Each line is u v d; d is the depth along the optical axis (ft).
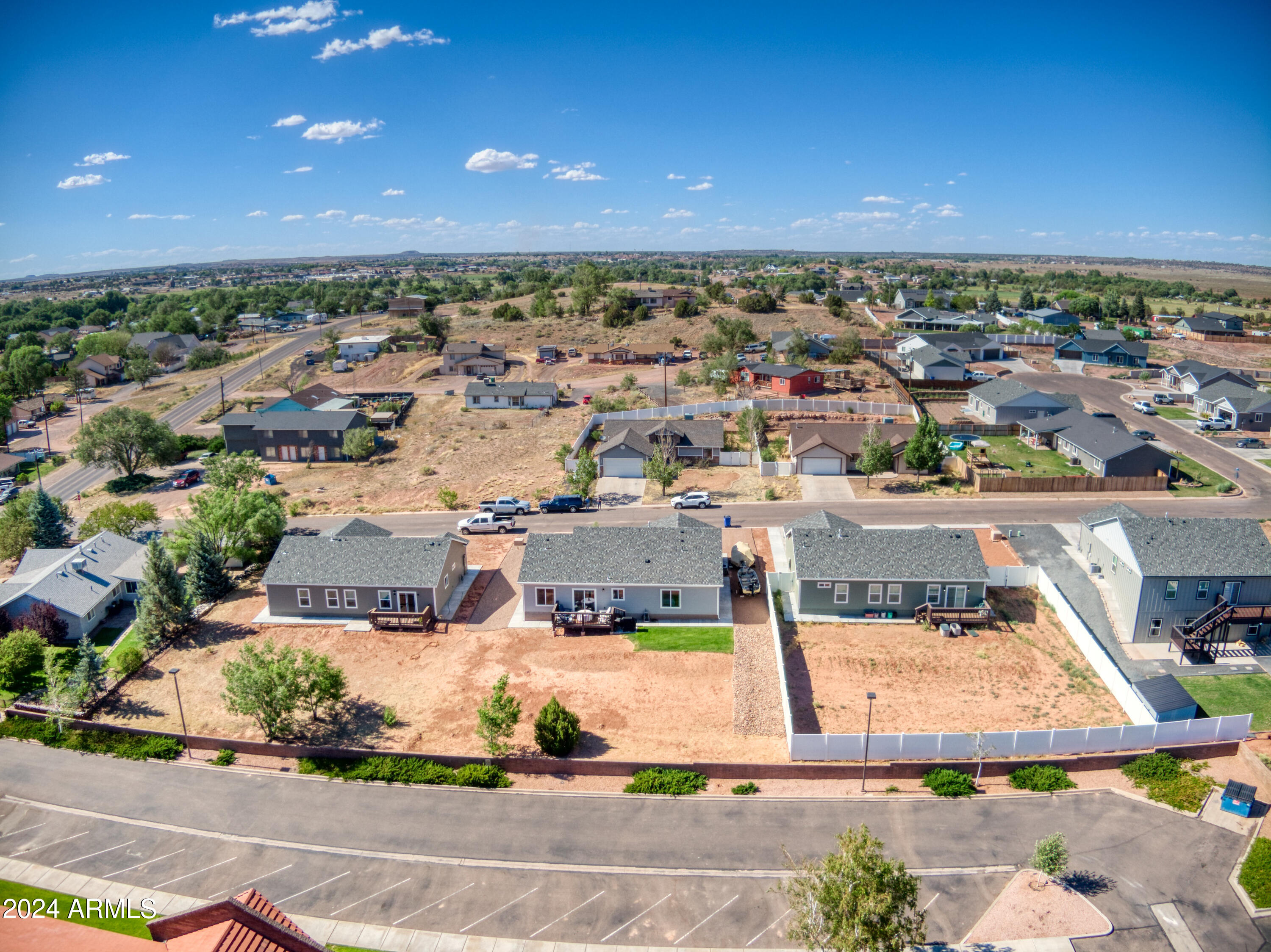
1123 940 86.79
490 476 268.62
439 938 89.15
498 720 120.26
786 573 176.14
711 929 89.92
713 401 341.41
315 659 132.05
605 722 132.16
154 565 160.25
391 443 315.99
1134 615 151.64
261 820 110.42
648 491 247.09
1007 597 168.55
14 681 150.61
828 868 80.53
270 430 300.61
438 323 525.34
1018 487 232.73
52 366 513.04
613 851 102.42
